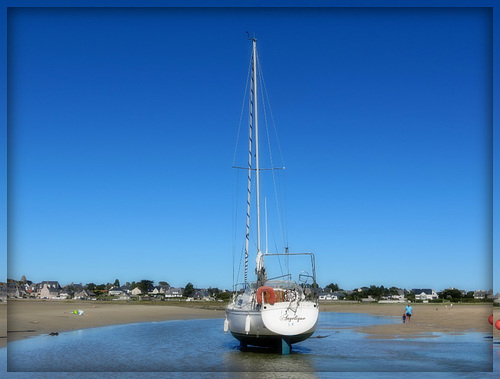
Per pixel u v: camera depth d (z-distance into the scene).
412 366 23.78
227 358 26.50
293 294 27.53
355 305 132.38
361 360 25.58
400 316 72.56
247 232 31.86
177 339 36.50
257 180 32.62
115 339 35.91
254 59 34.09
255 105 33.56
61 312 61.97
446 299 146.38
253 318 26.89
